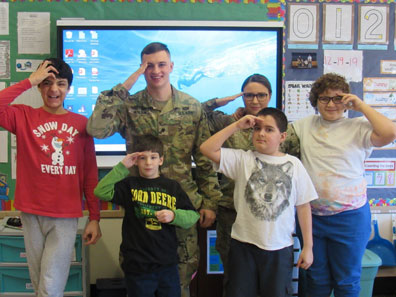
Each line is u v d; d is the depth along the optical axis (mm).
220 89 2580
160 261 1648
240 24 2518
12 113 1695
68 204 1714
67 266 1745
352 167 1757
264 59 2568
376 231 2711
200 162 1896
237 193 1716
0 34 2486
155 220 1665
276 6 2572
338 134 1789
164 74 1766
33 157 1684
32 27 2484
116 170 1635
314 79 2643
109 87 2533
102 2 2500
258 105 1964
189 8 2543
